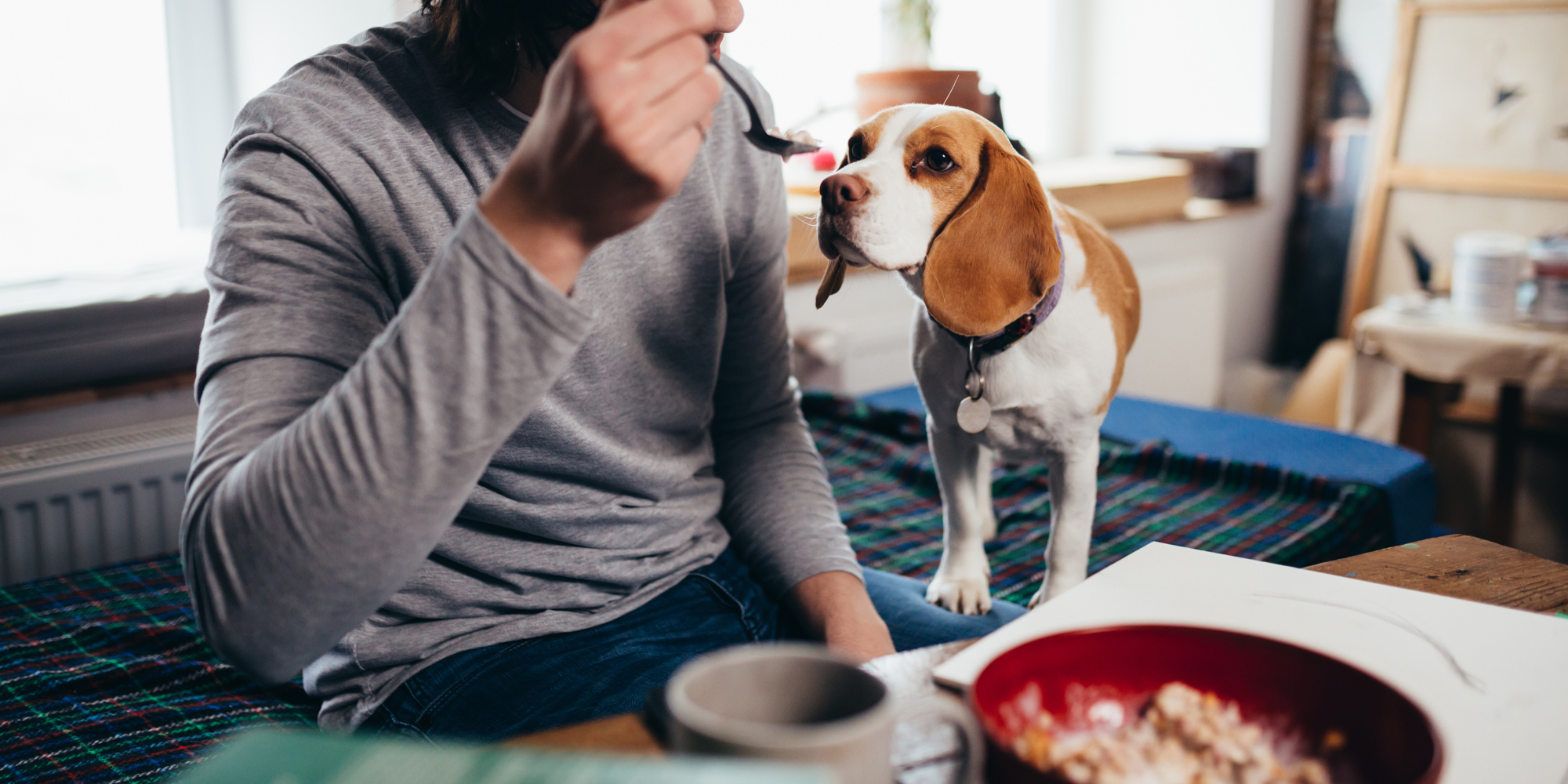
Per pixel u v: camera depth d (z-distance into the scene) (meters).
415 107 0.82
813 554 0.94
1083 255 0.89
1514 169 2.54
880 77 1.96
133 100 1.86
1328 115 2.93
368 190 0.77
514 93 0.84
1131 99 2.96
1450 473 2.62
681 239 0.91
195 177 1.92
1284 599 0.59
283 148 0.76
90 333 1.50
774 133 0.96
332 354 0.72
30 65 1.74
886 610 0.99
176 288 1.58
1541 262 2.16
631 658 0.83
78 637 1.12
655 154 0.53
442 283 0.56
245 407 0.67
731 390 1.06
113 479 1.48
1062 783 0.36
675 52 0.53
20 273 1.63
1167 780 0.41
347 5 1.70
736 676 0.41
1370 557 0.74
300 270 0.73
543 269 0.56
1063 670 0.48
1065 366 0.86
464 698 0.79
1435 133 2.66
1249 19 2.79
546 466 0.86
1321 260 2.99
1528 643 0.54
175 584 1.29
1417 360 2.18
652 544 0.93
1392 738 0.42
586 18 0.80
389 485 0.57
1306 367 3.04
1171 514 1.34
